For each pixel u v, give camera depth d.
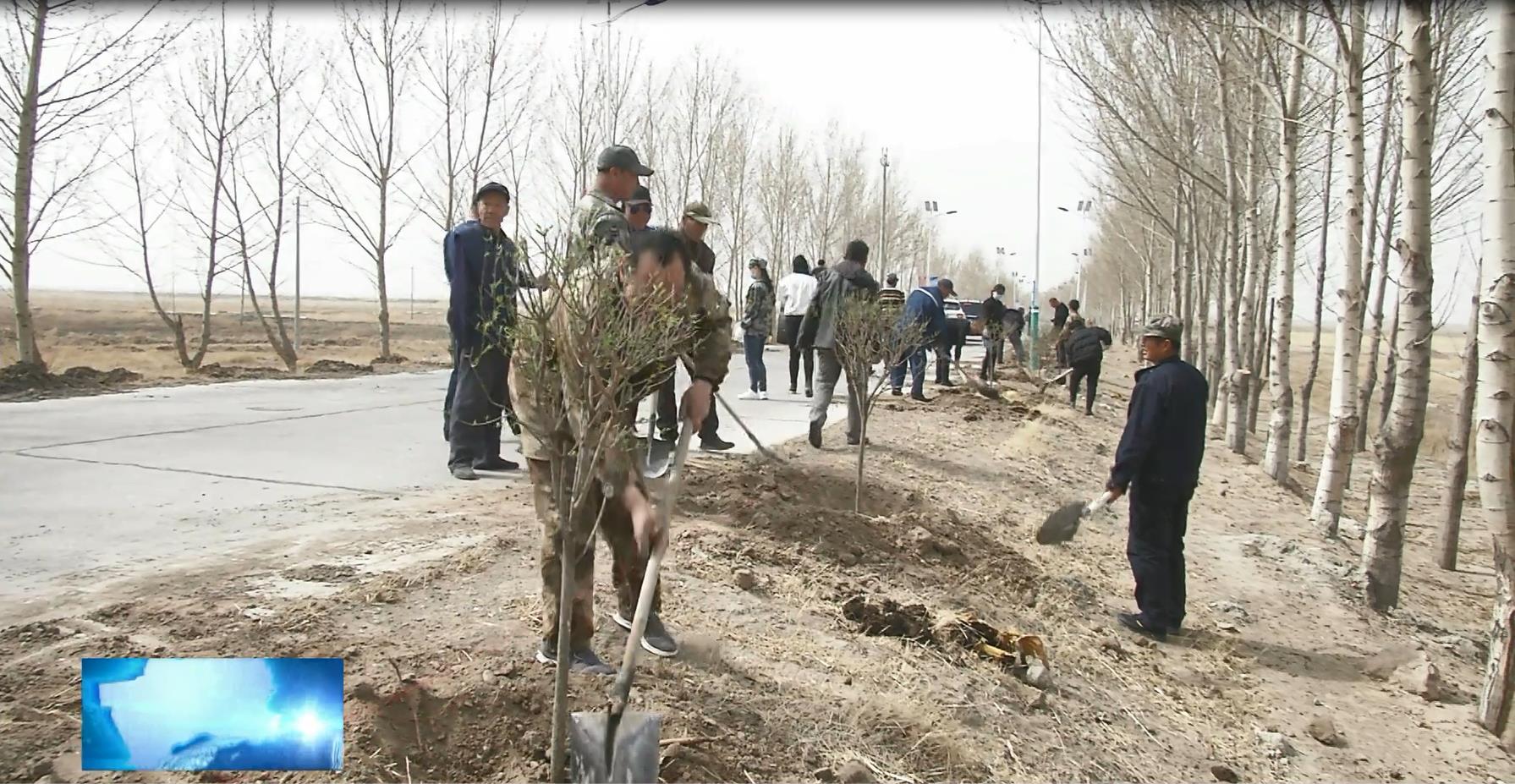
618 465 3.90
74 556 4.89
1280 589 8.37
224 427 9.52
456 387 7.73
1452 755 5.61
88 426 9.27
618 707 3.22
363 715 3.30
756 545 6.01
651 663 4.16
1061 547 8.26
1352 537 11.05
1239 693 6.13
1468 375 10.81
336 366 17.80
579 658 3.86
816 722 4.15
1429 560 11.44
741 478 7.27
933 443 11.09
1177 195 20.97
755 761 3.75
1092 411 18.81
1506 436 5.90
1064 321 25.44
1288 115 12.90
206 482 6.82
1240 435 15.87
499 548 5.27
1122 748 4.98
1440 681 6.55
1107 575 7.97
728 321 3.97
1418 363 8.20
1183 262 23.91
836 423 11.51
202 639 3.75
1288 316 13.45
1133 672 6.06
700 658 4.35
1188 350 22.67
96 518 5.68
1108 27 18.09
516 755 3.40
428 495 6.73
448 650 3.86
